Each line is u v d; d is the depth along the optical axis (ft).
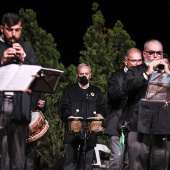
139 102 33.09
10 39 32.55
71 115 46.29
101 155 56.90
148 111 32.99
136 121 33.17
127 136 34.04
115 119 44.62
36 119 38.68
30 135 38.45
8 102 32.45
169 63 35.88
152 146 33.60
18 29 32.63
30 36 58.29
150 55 34.01
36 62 34.17
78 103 46.62
